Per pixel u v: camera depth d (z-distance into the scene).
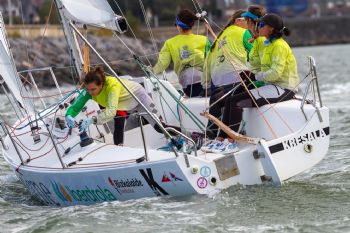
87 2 27.73
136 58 29.55
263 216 24.20
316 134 27.44
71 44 31.39
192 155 25.67
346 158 34.59
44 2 178.75
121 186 26.44
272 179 26.36
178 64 33.12
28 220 26.08
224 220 23.92
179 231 23.14
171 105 31.92
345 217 23.95
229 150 26.48
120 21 27.80
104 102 28.47
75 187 27.58
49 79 89.88
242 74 28.92
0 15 32.38
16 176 34.62
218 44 29.31
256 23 28.53
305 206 25.16
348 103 61.66
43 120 31.42
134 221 24.23
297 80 28.69
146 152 25.73
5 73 31.06
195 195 25.62
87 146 28.53
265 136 28.27
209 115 27.22
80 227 24.06
